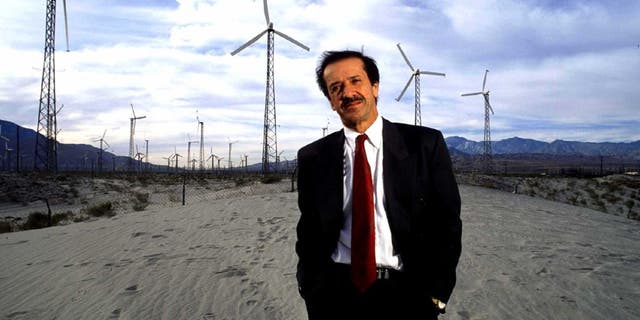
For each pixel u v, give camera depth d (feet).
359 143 7.32
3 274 27.43
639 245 30.89
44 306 20.25
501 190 99.40
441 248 6.92
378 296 6.98
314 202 7.59
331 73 7.50
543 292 19.11
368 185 7.11
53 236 42.01
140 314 18.24
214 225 40.19
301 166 8.07
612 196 111.75
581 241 31.58
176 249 30.66
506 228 36.52
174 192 116.67
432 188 7.09
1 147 542.98
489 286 20.03
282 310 17.83
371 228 6.99
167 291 21.09
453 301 18.08
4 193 102.63
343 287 7.26
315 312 7.59
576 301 17.94
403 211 6.98
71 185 117.39
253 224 39.68
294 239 31.89
